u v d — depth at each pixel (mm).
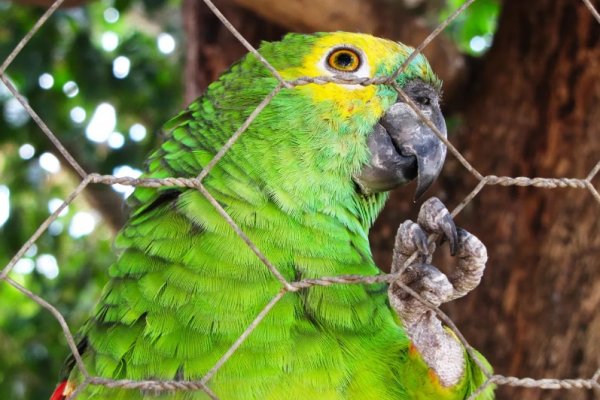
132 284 4027
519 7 7941
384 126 4656
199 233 4000
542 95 7664
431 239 3744
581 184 3322
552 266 7270
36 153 10742
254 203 4125
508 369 7297
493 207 7664
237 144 4320
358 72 4703
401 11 7602
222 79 4852
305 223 4184
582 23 7504
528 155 7637
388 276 3236
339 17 7199
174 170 4375
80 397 3949
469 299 7504
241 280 3861
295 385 3717
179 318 3811
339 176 4422
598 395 6910
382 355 3912
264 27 7824
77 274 13164
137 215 4328
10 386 11961
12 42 9836
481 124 7949
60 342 12398
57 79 10930
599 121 7379
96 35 13328
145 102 11352
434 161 4668
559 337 7109
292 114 4426
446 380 3748
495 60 8062
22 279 13867
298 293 3930
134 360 3807
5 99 10508
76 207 13844
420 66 4883
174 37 11484
